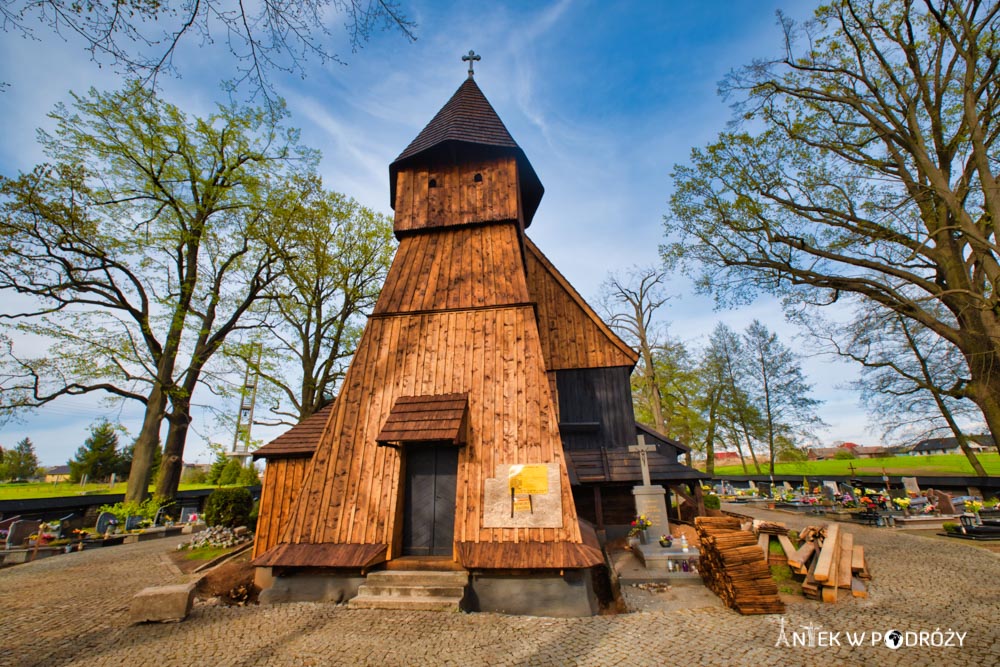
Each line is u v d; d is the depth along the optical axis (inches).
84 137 693.3
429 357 393.1
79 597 325.4
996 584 296.4
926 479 811.4
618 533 509.4
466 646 221.0
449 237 478.9
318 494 343.6
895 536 500.1
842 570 307.7
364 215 869.8
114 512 687.7
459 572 297.9
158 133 745.6
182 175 778.2
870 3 550.0
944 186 506.6
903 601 269.4
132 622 258.8
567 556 288.2
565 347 611.8
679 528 490.6
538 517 315.6
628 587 339.6
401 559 318.3
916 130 542.0
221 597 322.0
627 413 573.6
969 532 465.4
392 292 436.8
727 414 1398.9
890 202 590.6
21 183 648.4
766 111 637.3
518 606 283.6
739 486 1373.0
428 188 502.6
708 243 700.0
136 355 741.9
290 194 802.8
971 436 965.8
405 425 343.3
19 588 359.3
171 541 630.5
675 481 506.9
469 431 354.3
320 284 847.7
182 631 246.2
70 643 232.4
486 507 324.5
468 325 404.2
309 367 819.4
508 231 470.3
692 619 254.2
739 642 217.6
